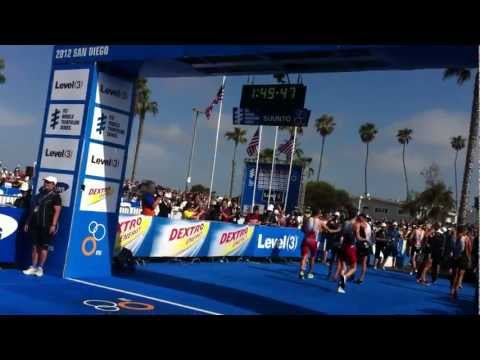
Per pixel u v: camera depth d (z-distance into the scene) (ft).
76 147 30.99
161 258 44.80
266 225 62.28
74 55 31.86
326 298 33.50
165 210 51.93
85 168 30.96
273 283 38.47
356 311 29.35
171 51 28.78
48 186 30.01
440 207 206.39
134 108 33.94
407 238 69.97
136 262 40.60
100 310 22.33
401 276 56.75
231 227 51.24
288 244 60.03
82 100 31.17
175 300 26.71
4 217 30.42
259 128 84.07
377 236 63.21
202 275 38.81
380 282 47.80
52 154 31.96
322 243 63.67
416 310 32.24
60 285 27.45
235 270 44.83
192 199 65.36
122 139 33.27
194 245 46.85
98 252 32.30
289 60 26.96
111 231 33.14
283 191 100.68
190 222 46.16
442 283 53.62
